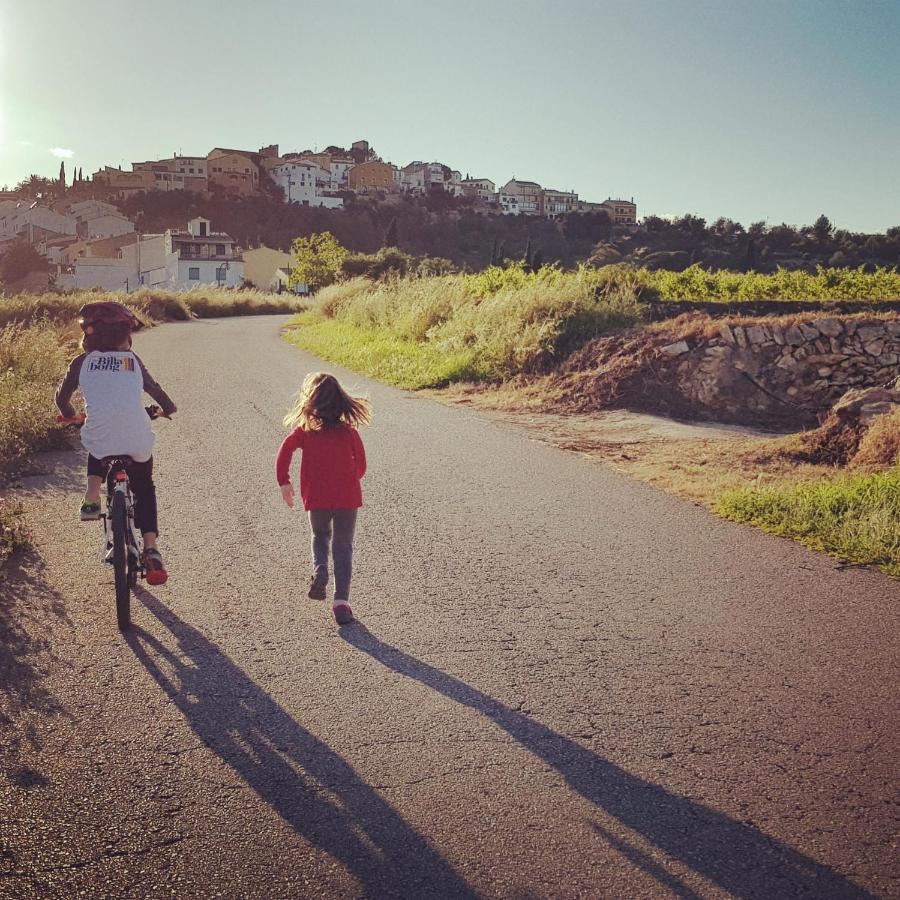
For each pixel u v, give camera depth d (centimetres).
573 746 361
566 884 276
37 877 275
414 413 1256
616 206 19912
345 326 2555
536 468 911
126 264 9325
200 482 821
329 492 485
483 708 393
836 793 328
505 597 536
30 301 2873
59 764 342
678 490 816
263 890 271
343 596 493
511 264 2217
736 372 1307
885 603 530
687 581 568
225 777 334
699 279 1972
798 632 485
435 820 309
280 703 396
